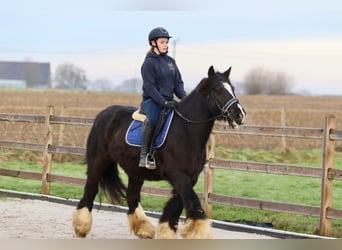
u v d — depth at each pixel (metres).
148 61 9.21
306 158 23.09
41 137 24.33
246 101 75.75
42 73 155.50
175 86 9.51
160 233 9.09
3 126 24.97
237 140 27.12
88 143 10.34
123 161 9.65
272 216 12.29
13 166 19.53
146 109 9.27
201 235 8.40
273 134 11.04
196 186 16.33
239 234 10.52
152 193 12.53
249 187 16.41
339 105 69.75
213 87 8.63
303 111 43.06
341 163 21.06
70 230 10.58
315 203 14.16
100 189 10.31
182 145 8.80
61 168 19.42
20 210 12.43
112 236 10.24
